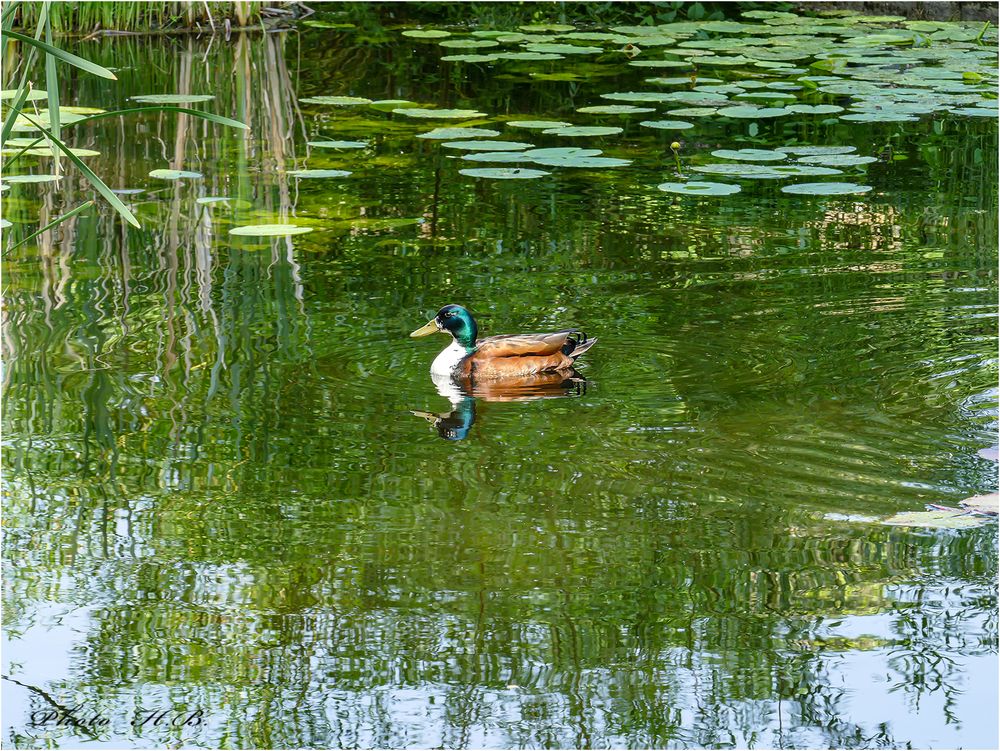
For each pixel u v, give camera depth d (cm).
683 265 1291
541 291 1214
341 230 1402
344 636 669
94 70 887
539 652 654
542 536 766
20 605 695
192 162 1683
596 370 1030
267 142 1792
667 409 951
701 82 2170
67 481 840
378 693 625
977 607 692
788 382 1001
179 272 1262
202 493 824
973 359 1042
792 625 675
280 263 1291
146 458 873
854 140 1806
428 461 869
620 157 1722
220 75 2180
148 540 764
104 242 1355
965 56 2372
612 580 717
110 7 2391
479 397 984
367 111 1994
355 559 739
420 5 2911
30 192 1536
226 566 734
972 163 1683
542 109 2003
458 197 1532
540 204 1508
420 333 1039
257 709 611
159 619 685
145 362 1039
